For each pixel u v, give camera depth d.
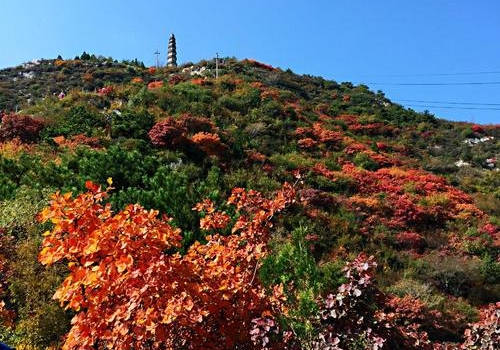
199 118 25.91
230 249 6.57
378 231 18.66
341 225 18.02
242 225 6.91
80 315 4.68
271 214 6.95
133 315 4.64
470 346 5.92
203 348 5.12
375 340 4.60
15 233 10.52
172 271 4.74
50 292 8.20
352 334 4.84
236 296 5.83
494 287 15.79
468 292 15.50
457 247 18.61
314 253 15.58
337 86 49.88
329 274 10.32
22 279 8.42
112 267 4.46
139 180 15.41
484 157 33.84
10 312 8.30
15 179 15.60
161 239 4.80
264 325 5.23
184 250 10.23
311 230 16.59
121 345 4.46
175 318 4.41
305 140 27.53
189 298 4.54
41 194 13.00
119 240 4.59
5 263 9.01
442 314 13.27
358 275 5.20
